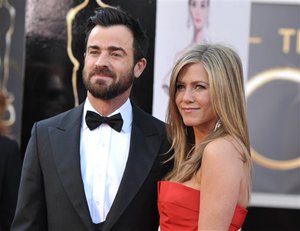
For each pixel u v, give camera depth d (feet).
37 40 14.07
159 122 11.15
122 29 10.33
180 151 10.68
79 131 10.58
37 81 14.16
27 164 10.53
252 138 19.08
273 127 19.08
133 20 10.52
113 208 10.05
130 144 10.56
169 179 10.42
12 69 17.42
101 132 10.62
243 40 13.78
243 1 13.73
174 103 10.61
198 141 10.71
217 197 9.47
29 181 10.44
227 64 9.98
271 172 19.12
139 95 13.84
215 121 10.40
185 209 9.90
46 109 14.21
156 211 10.69
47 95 14.19
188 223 9.88
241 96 10.11
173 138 10.78
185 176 10.03
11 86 17.39
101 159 10.47
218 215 9.43
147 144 10.64
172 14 13.74
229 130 9.92
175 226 10.00
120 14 10.40
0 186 13.61
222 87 9.87
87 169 10.41
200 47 10.24
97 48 10.28
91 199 10.25
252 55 19.03
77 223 10.04
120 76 10.26
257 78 19.06
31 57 14.11
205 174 9.66
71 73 14.11
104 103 10.61
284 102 19.04
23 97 14.20
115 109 10.71
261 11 18.93
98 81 10.19
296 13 18.90
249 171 10.05
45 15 14.01
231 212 9.48
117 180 10.39
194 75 10.07
